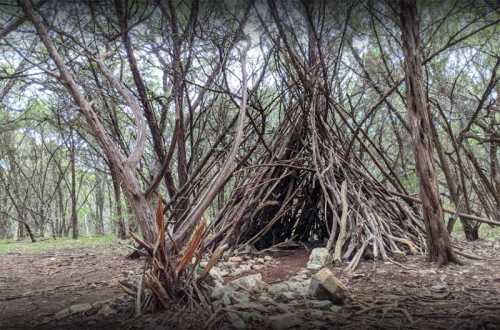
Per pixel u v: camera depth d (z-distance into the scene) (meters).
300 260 4.27
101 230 16.88
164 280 2.63
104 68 3.05
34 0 3.23
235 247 4.62
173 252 2.74
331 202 4.66
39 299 3.16
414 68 3.71
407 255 4.23
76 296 3.20
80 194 20.08
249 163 5.32
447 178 5.40
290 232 5.40
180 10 4.28
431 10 3.97
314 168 4.84
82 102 2.75
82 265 4.84
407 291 2.91
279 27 4.04
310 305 2.56
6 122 8.05
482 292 2.81
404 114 7.60
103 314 2.57
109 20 3.94
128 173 2.71
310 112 4.89
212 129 6.11
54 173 15.62
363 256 4.10
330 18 4.53
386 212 4.85
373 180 5.12
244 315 2.36
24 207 14.23
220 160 5.21
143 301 2.67
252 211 4.67
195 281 2.76
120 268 4.46
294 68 4.96
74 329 2.36
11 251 6.86
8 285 3.80
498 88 6.73
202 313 2.48
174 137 2.83
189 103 5.23
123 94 2.94
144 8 4.16
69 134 9.81
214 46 4.72
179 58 4.41
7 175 15.16
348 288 3.07
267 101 6.54
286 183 5.14
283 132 5.15
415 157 3.81
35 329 2.41
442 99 6.43
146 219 2.70
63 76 2.75
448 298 2.70
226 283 3.31
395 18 3.91
